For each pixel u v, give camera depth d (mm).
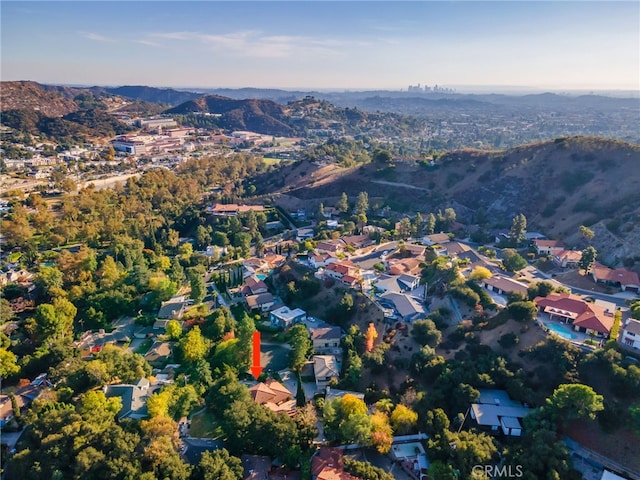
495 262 162000
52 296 152000
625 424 84750
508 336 106812
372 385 107625
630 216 174750
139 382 110000
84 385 109312
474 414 92250
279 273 166125
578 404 84250
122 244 194375
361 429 87625
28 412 99000
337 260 165000
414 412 94750
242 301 155875
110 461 81188
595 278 146500
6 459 89000
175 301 153625
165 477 80375
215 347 126562
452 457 84312
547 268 162875
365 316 133750
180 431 96938
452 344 113062
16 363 117938
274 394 105438
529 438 85500
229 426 91250
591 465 81562
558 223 199000
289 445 88750
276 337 132250
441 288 136250
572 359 96312
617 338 102875
